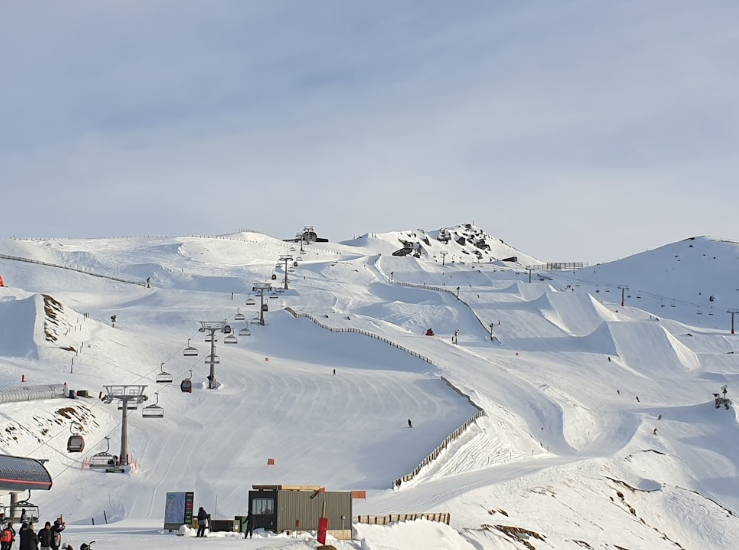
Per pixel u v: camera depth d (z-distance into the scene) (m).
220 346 153.25
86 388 110.50
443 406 116.88
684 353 174.88
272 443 98.25
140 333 166.62
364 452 95.81
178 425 103.44
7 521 46.56
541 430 122.56
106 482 82.81
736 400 143.75
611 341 177.25
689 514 96.75
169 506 55.47
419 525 61.06
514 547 69.25
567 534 79.38
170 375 114.38
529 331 191.25
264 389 121.75
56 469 84.56
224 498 78.25
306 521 53.28
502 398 132.00
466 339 183.00
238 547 45.38
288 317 176.75
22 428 87.88
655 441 120.62
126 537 50.56
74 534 52.75
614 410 137.25
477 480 87.56
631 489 98.44
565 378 154.00
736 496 105.56
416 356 149.38
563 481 93.00
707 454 117.25
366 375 134.88
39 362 119.50
